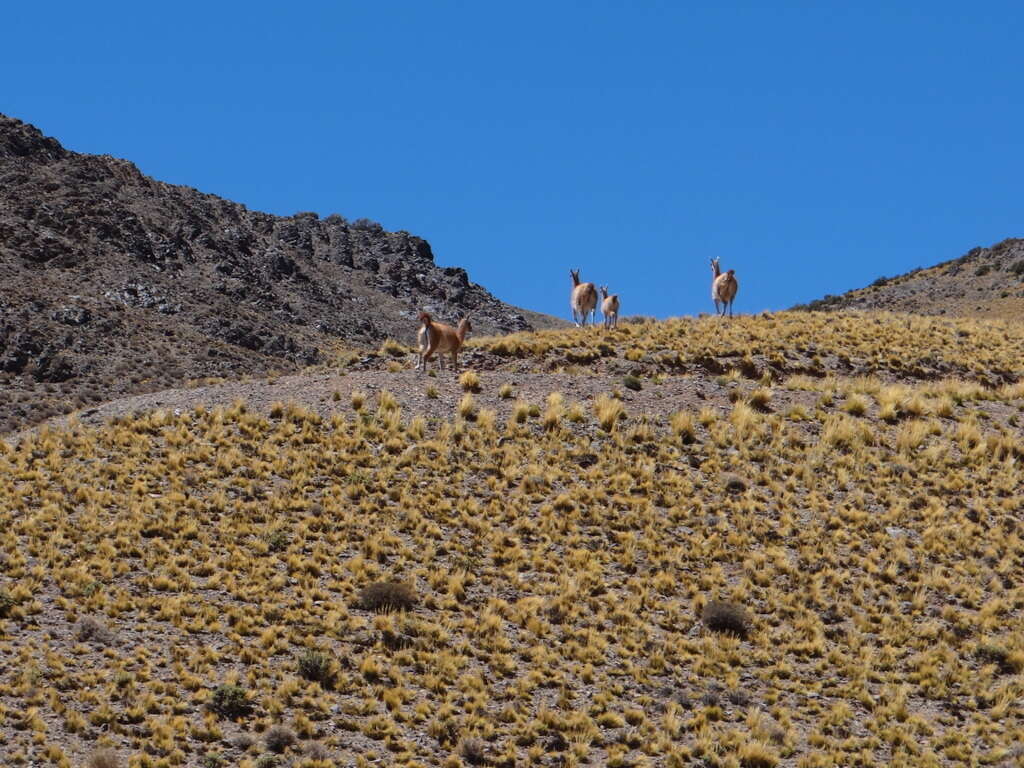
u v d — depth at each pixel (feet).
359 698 156.04
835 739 157.89
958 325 404.36
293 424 245.04
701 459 244.42
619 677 170.50
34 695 144.05
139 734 140.36
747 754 150.41
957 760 155.12
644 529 216.54
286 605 178.29
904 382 330.75
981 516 232.12
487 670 167.43
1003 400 300.81
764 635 185.68
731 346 334.44
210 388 275.39
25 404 574.97
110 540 191.62
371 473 226.99
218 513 207.41
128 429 239.91
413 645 170.71
